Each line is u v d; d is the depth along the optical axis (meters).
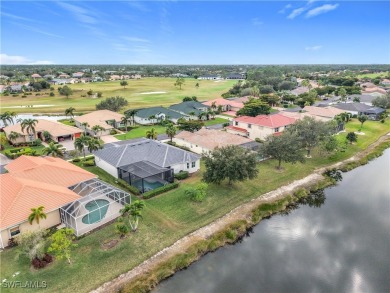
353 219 39.38
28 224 32.44
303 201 44.50
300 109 107.25
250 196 43.62
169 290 26.66
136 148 52.81
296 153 51.47
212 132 67.06
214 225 36.19
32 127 70.75
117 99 110.88
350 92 154.00
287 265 30.31
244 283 27.64
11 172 41.34
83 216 33.91
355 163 58.81
